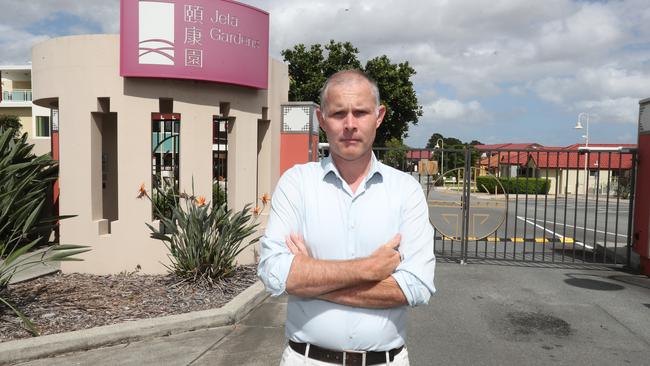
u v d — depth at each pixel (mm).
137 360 4312
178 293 5938
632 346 4941
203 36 6781
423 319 5695
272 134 8758
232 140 7633
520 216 18484
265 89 7863
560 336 5199
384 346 2031
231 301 5629
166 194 8086
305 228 2086
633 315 5906
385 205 2076
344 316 1988
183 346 4648
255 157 8008
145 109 6809
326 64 26422
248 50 7309
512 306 6227
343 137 2029
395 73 26359
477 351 4777
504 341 5043
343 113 2031
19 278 6309
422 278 2002
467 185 8820
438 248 10414
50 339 4391
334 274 1909
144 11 6547
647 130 8008
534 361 4562
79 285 6270
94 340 4539
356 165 2096
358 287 1954
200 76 6809
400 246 2086
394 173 2184
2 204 5441
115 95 6750
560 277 7785
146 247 6879
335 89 2039
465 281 7461
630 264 8492
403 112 27250
